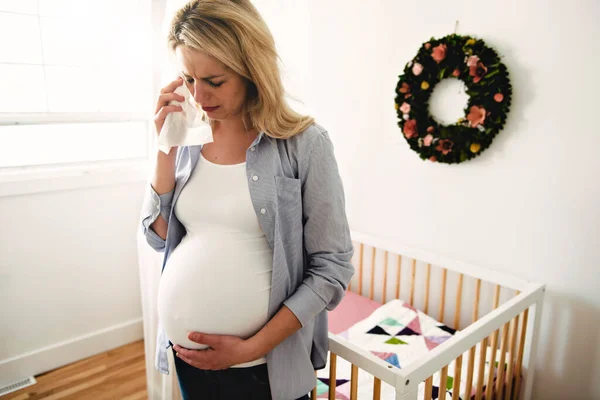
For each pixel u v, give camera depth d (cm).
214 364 84
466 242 182
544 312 164
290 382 91
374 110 204
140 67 224
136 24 218
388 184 205
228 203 85
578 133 148
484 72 161
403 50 189
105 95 216
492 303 178
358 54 205
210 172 88
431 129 179
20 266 198
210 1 77
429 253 190
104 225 219
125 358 223
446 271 188
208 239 88
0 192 186
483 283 180
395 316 190
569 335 159
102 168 217
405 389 96
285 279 88
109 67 215
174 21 81
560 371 163
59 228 205
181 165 94
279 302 88
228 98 82
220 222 87
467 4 167
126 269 230
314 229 87
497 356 166
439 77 173
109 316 229
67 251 209
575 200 151
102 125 219
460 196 181
